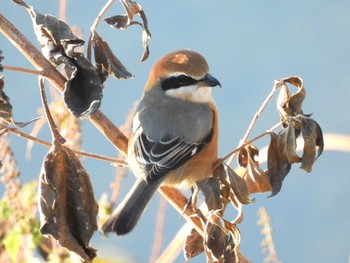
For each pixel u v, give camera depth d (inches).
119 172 455.2
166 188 371.2
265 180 352.2
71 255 424.5
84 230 327.6
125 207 362.0
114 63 343.0
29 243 430.3
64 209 326.3
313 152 347.9
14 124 328.8
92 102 323.0
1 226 431.2
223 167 356.8
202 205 375.2
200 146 398.6
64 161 325.7
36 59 330.3
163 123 396.2
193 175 398.6
